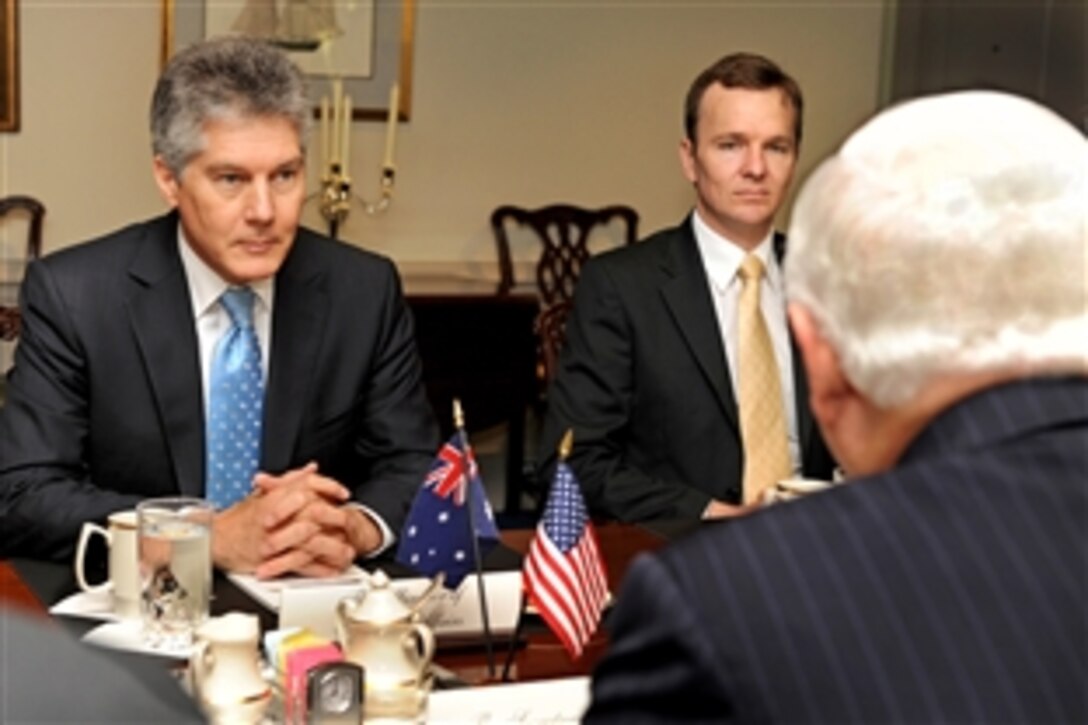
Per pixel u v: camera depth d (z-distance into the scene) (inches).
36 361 107.7
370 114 252.5
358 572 99.0
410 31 252.5
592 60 265.9
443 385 223.0
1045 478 43.2
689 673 40.5
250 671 73.4
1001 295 43.9
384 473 112.3
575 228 267.1
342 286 114.0
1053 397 44.3
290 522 95.7
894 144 46.0
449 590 90.5
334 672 71.8
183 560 84.7
